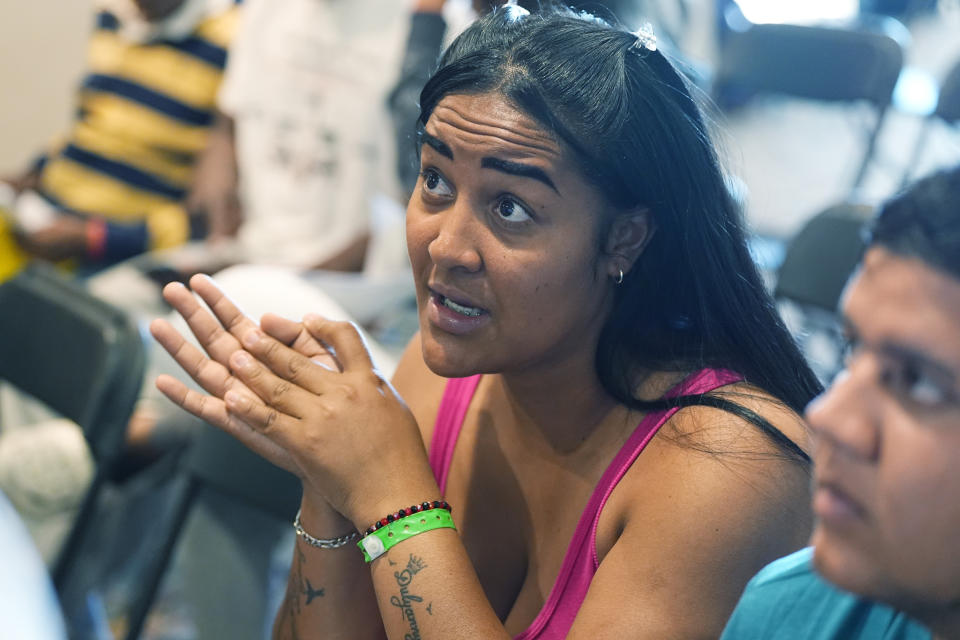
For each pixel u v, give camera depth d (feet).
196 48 9.88
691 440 3.41
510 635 3.62
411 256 3.48
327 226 9.30
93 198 10.03
